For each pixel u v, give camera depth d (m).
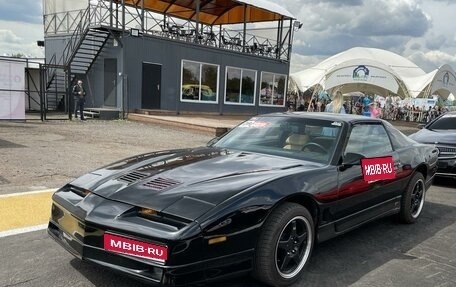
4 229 4.63
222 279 3.09
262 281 3.38
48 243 4.26
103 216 3.10
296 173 3.72
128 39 18.89
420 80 29.28
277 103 27.53
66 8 21.06
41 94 16.41
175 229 2.90
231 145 4.82
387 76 21.02
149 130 15.65
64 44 21.25
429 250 4.61
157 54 20.09
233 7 26.20
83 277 3.51
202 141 13.41
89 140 12.07
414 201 5.61
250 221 3.16
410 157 5.41
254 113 25.81
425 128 9.70
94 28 18.28
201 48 22.05
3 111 14.93
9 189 6.35
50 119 17.00
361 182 4.35
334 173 4.03
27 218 5.04
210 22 29.12
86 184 3.61
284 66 27.55
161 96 20.52
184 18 27.95
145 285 3.39
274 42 27.38
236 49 24.88
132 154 10.06
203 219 2.95
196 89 22.17
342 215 4.14
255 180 3.46
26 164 8.21
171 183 3.39
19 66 15.00
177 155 4.31
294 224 3.54
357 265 4.09
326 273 3.86
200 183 3.38
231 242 3.06
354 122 4.72
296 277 3.58
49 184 6.79
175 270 2.84
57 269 3.65
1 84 14.71
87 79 20.59
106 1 20.00
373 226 5.41
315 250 4.43
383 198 4.84
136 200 3.15
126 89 19.02
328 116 4.90
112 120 18.27
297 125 4.76
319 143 4.40
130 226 2.97
